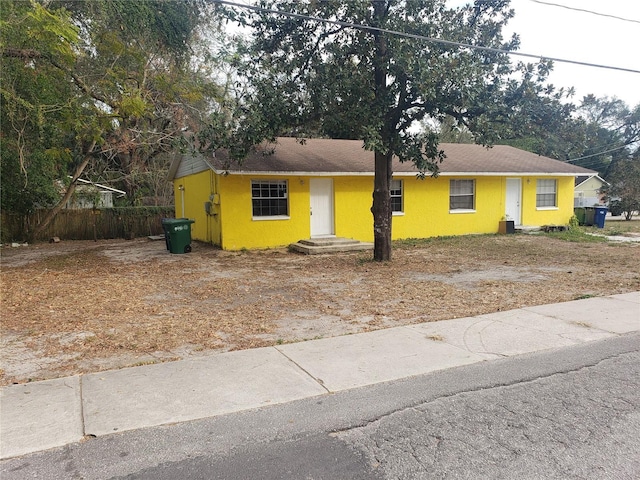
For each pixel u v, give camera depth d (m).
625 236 18.22
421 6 10.08
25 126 14.27
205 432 3.38
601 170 40.66
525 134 10.77
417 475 2.81
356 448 3.14
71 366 4.73
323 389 4.12
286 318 6.62
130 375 4.46
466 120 10.82
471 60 9.93
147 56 18.09
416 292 8.27
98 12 15.43
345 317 6.64
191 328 6.07
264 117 10.89
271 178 15.30
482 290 8.38
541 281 9.16
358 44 10.72
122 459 3.03
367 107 10.36
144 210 22.03
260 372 4.52
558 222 20.78
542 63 10.34
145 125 21.44
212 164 14.43
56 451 3.13
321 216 16.11
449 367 4.62
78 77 15.60
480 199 18.92
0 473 2.88
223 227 14.68
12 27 11.27
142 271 11.06
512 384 4.19
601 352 5.01
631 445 3.11
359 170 15.82
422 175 12.41
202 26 20.14
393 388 4.14
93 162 26.92
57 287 8.99
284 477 2.80
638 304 7.09
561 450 3.06
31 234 19.27
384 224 12.09
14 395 4.00
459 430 3.36
